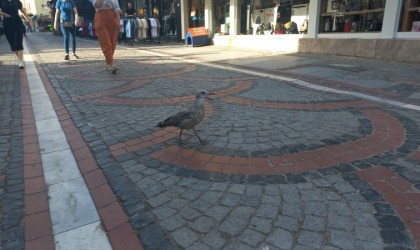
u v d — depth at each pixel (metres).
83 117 5.21
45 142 4.27
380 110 5.52
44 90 6.98
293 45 13.55
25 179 3.36
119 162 3.68
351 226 2.53
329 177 3.26
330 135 4.36
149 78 8.31
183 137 4.34
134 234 2.52
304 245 2.34
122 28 20.08
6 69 9.73
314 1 12.34
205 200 2.92
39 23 51.31
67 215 2.78
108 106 5.79
